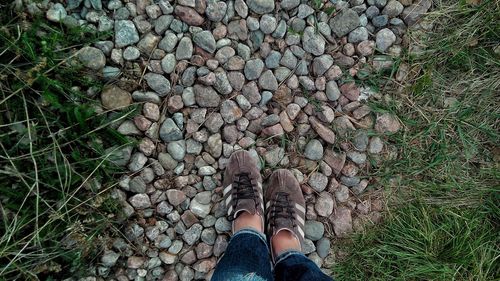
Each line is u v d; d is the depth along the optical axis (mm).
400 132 1452
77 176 1214
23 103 1163
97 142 1239
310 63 1394
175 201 1331
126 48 1258
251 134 1388
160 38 1292
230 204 1343
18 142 1162
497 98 1466
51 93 1185
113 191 1277
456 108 1461
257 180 1370
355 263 1449
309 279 1156
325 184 1428
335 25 1380
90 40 1227
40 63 1124
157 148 1317
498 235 1463
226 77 1326
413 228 1450
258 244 1269
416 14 1405
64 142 1217
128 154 1272
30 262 1186
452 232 1469
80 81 1223
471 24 1421
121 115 1251
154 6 1263
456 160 1472
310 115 1411
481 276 1440
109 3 1239
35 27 1166
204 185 1364
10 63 1125
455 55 1431
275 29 1349
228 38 1334
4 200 1176
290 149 1414
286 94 1383
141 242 1317
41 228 1153
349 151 1430
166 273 1367
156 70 1289
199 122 1334
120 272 1321
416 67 1432
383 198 1469
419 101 1458
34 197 1196
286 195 1381
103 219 1253
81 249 1233
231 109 1340
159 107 1305
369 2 1388
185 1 1271
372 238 1459
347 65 1406
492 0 1399
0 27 1120
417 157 1465
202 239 1373
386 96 1437
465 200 1472
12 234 1124
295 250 1320
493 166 1480
